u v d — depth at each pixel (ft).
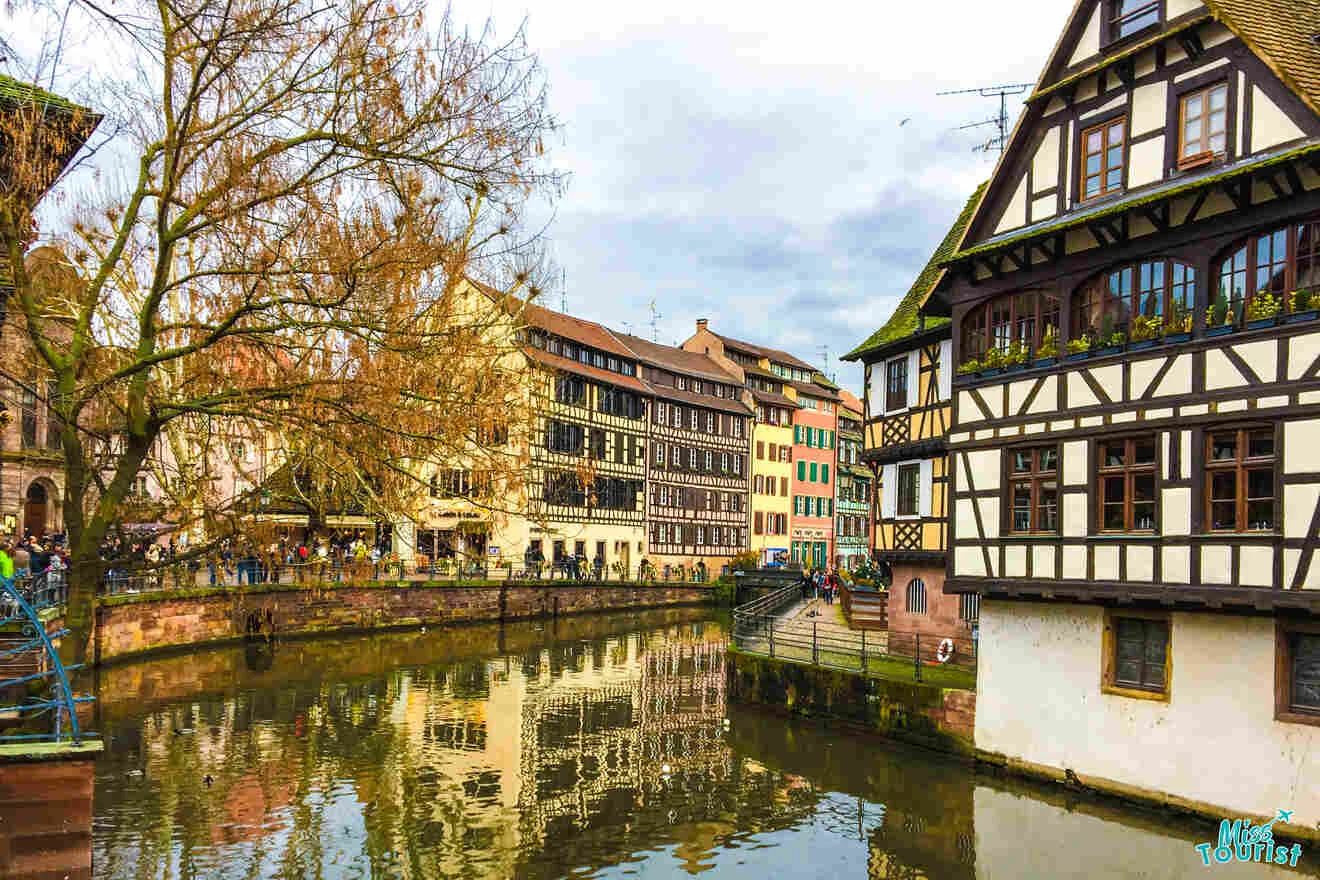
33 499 97.55
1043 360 49.78
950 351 68.13
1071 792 47.62
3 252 36.29
